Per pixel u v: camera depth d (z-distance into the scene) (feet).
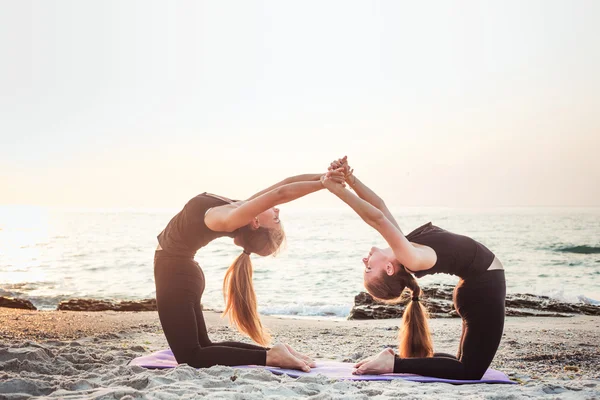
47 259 82.58
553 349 20.01
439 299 36.52
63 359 14.37
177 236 13.82
